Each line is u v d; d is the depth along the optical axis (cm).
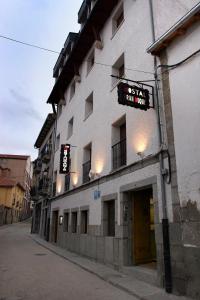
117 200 1030
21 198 6550
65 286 736
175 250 687
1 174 5841
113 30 1351
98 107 1390
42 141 3359
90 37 1591
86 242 1290
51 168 2416
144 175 873
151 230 997
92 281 809
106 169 1186
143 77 983
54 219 2112
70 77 2016
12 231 3494
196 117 689
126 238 946
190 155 688
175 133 749
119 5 1302
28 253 1442
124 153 1086
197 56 721
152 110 884
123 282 769
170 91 793
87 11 1900
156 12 992
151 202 1027
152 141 862
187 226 664
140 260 940
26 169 6869
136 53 1066
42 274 886
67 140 1931
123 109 1101
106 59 1369
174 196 718
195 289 615
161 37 818
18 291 671
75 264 1116
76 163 1647
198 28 736
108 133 1218
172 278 680
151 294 655
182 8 965
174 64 792
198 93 696
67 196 1739
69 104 2008
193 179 668
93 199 1279
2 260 1162
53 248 1659
